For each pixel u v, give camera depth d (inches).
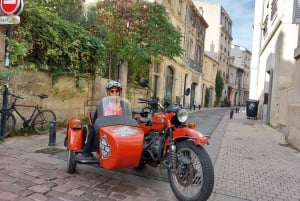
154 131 168.7
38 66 307.7
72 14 401.7
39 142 261.4
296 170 226.8
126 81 523.5
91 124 181.0
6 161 195.6
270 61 576.4
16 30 278.1
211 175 135.8
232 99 2095.2
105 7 460.4
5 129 262.5
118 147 147.5
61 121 352.5
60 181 167.2
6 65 256.2
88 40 375.6
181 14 951.0
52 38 314.5
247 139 367.2
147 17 457.4
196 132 146.9
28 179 165.6
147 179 181.0
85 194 151.7
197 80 1230.9
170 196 156.5
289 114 355.9
